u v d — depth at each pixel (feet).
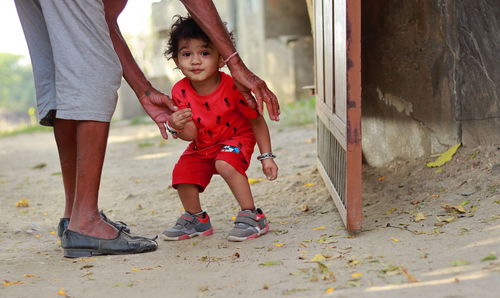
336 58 11.23
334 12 11.34
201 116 11.37
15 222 14.61
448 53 12.87
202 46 11.07
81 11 10.12
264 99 10.84
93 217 10.88
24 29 11.16
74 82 10.27
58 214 15.69
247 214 11.36
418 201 11.73
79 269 10.05
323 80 13.48
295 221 12.30
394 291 7.45
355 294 7.50
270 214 13.20
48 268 10.24
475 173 11.99
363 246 9.66
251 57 49.83
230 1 55.31
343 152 11.12
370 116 15.46
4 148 33.63
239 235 11.16
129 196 17.04
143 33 58.23
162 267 9.87
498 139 12.29
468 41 12.50
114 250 10.81
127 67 11.47
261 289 8.16
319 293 7.70
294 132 26.73
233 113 11.48
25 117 105.19
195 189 11.82
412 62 13.70
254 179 16.72
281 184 15.78
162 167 22.07
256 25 48.06
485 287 7.22
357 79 9.98
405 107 14.02
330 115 12.25
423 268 8.18
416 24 13.46
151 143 29.58
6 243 12.59
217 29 10.71
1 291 8.94
